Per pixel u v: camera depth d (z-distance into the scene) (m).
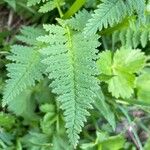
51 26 0.41
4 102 0.38
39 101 0.49
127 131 0.54
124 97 0.48
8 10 0.53
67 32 0.41
